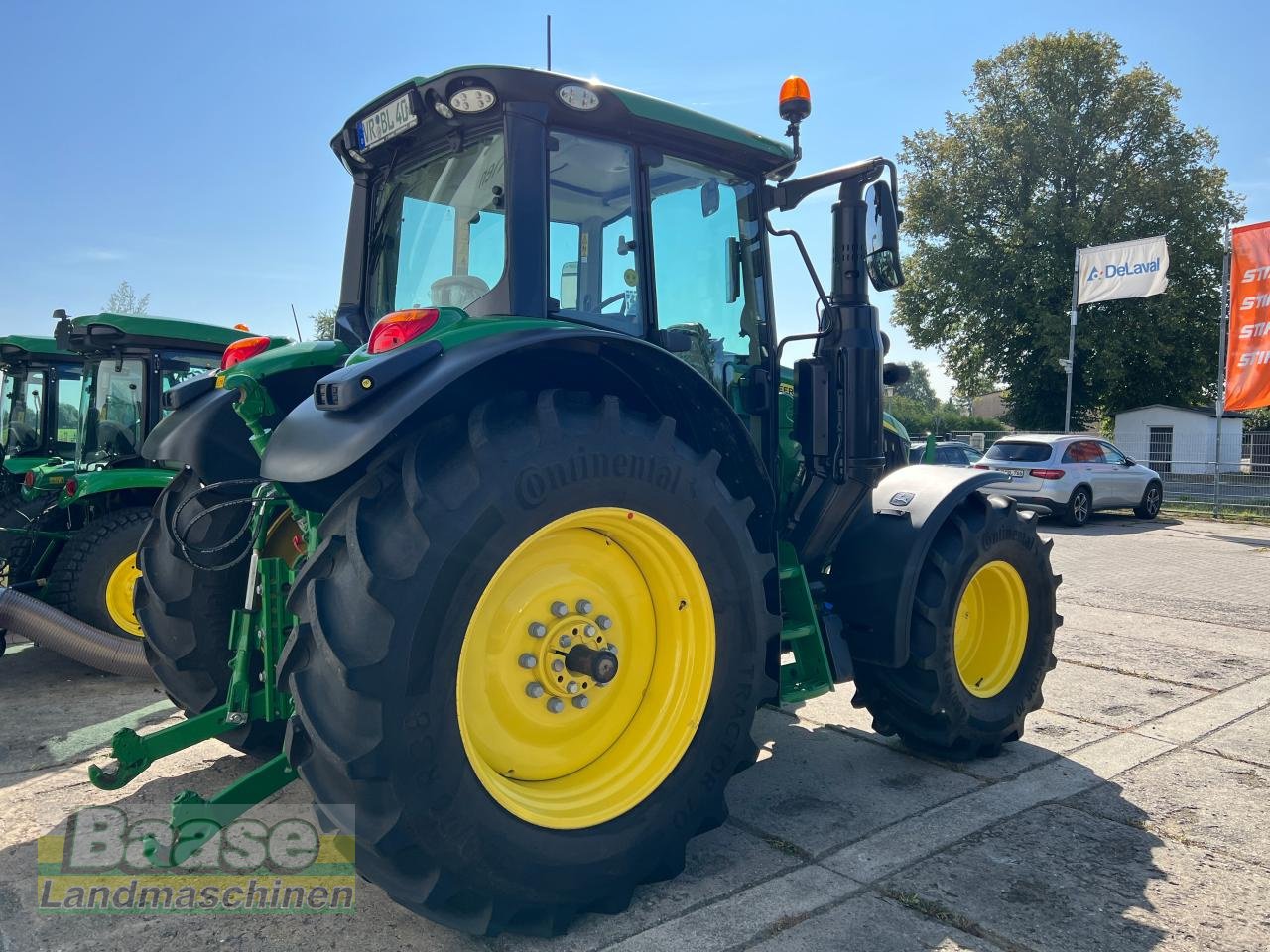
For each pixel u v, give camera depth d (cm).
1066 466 1366
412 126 289
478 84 269
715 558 266
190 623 332
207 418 337
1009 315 3000
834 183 341
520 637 252
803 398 351
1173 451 2186
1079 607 700
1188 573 871
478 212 286
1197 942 236
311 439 229
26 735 417
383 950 234
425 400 216
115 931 244
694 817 264
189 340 627
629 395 288
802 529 345
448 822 215
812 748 390
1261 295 1445
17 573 589
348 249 348
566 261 290
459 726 218
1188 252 2875
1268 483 1647
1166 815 317
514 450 227
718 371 332
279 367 310
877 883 268
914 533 343
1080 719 427
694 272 325
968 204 3072
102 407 648
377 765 205
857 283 338
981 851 289
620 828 247
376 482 230
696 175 326
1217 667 519
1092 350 2833
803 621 333
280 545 326
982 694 373
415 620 209
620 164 299
